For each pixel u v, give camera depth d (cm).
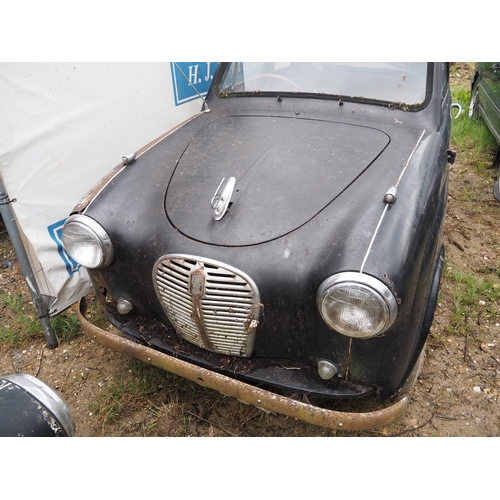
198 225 191
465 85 804
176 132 265
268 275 174
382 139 233
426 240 180
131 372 256
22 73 257
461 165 502
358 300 152
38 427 137
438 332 278
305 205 191
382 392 180
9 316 301
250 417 229
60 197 292
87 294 315
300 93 270
